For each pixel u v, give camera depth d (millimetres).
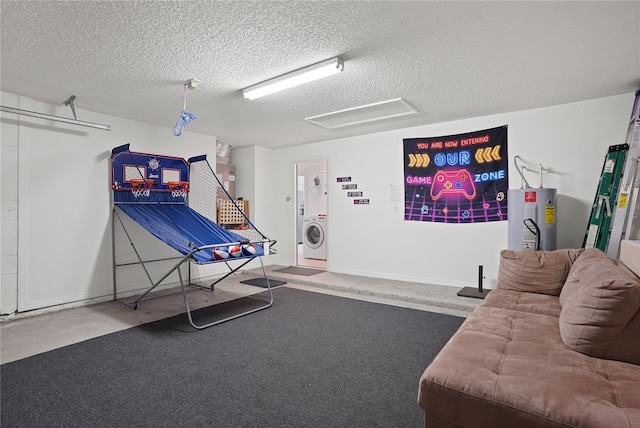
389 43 2471
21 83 3221
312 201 7758
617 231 3133
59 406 1938
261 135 5430
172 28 2254
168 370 2375
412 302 4062
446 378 1422
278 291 4668
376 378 2256
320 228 7152
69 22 2172
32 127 3637
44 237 3717
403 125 4789
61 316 3596
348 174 5535
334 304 4008
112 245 4273
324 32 2316
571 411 1182
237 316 3529
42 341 2902
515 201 3711
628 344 1542
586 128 3699
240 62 2775
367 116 4344
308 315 3598
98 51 2578
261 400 1997
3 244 3439
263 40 2422
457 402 1373
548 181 3904
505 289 2906
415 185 4863
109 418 1826
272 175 6562
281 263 6480
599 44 2467
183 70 2932
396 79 3139
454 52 2607
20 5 1978
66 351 2695
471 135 4406
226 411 1887
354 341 2889
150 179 4617
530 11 2064
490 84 3262
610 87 3322
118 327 3258
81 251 4004
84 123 3816
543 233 3566
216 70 2930
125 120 4418
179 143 5027
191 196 5051
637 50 2551
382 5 2006
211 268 5461
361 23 2205
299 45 2496
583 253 2688
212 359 2551
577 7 2018
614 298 1551
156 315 3633
